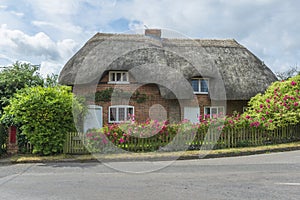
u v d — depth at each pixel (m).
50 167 9.16
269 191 6.03
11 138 11.23
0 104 13.72
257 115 13.79
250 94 19.05
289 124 13.97
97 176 7.75
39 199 5.66
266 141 13.43
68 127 11.13
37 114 10.61
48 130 10.61
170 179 7.27
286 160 9.91
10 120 11.31
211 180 7.08
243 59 20.78
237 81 19.27
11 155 10.91
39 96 10.70
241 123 13.00
